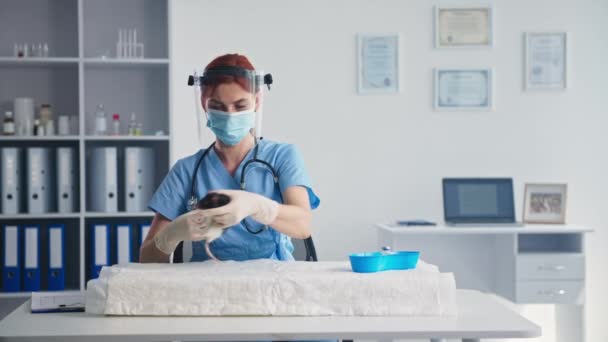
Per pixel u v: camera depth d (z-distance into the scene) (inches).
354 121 172.2
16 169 156.0
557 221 167.0
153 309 70.3
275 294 70.0
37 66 163.2
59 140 163.0
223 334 62.9
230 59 86.4
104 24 167.5
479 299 79.3
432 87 173.5
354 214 172.2
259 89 88.9
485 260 172.6
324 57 171.5
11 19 165.3
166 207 90.6
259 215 77.4
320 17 171.3
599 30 175.8
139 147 161.8
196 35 169.2
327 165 171.8
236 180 89.9
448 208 164.9
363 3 171.9
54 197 160.9
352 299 70.0
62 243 156.7
